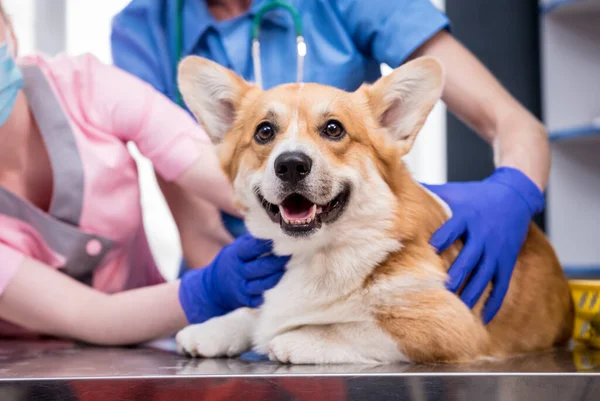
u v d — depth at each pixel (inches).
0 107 64.7
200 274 65.6
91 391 35.7
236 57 87.1
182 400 34.6
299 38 82.9
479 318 61.0
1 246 66.6
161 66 91.0
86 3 140.5
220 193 75.4
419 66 60.1
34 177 73.7
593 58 141.8
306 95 60.0
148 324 64.2
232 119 65.3
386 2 85.0
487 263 60.9
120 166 73.5
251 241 62.2
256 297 61.5
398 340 53.4
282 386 36.6
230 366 50.0
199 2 90.4
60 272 69.7
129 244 76.8
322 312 56.2
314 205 56.3
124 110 75.4
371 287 54.9
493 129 79.9
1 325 73.7
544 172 73.7
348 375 37.8
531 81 150.7
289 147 56.0
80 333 65.0
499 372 39.4
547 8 140.1
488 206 64.0
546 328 67.9
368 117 60.5
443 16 84.4
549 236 144.7
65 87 74.9
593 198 143.4
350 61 85.0
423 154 156.1
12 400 34.8
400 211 57.6
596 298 69.0
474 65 83.0
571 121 142.3
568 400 34.3
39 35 141.9
